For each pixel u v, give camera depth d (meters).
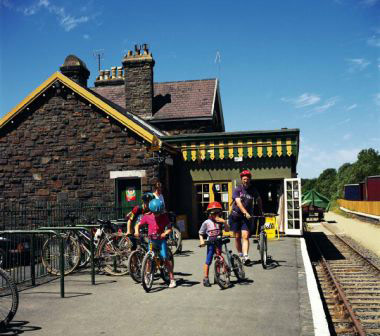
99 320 5.84
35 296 7.39
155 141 15.16
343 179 90.12
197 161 17.22
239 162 16.95
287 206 16.31
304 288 7.58
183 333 5.19
